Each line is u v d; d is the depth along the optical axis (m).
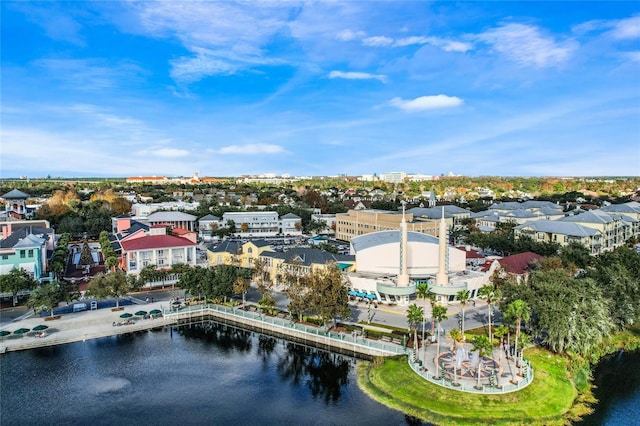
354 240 176.88
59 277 174.38
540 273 122.25
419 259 157.50
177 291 161.38
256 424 82.50
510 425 80.62
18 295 143.25
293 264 159.38
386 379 95.31
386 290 139.62
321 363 109.19
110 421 83.31
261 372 104.19
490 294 108.44
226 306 141.38
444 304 141.88
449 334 97.69
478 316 131.75
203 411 87.06
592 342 105.06
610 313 118.50
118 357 110.94
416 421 82.50
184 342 121.69
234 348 118.44
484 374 93.38
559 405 86.94
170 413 86.25
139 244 179.25
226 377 101.50
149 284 163.62
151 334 127.06
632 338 122.62
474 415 82.31
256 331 130.25
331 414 85.50
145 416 85.19
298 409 87.50
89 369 104.00
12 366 104.62
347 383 98.25
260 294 158.38
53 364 106.00
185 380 99.69
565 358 105.06
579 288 111.06
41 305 125.88
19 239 159.12
